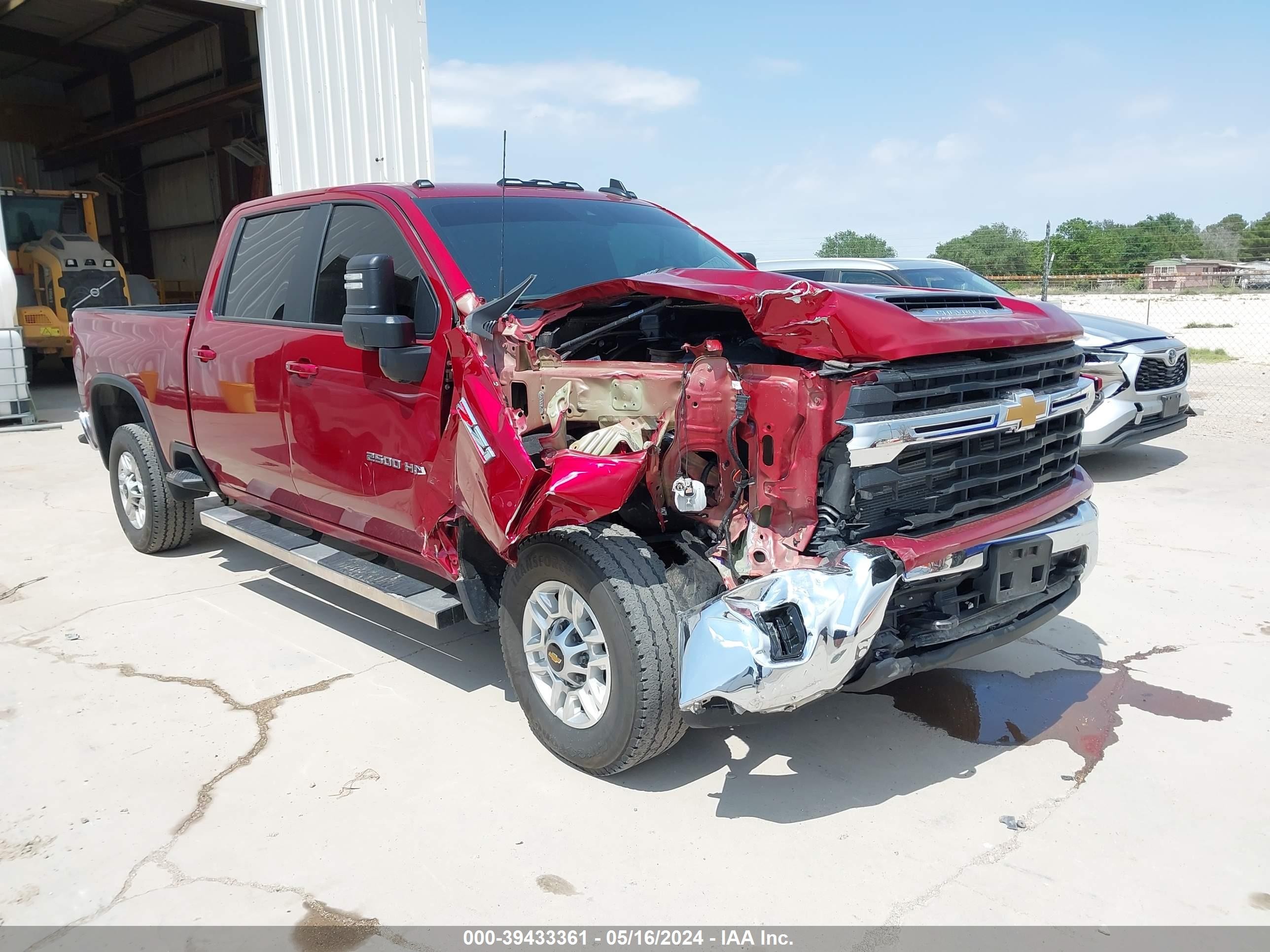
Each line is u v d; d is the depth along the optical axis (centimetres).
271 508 471
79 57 2217
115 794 319
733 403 283
